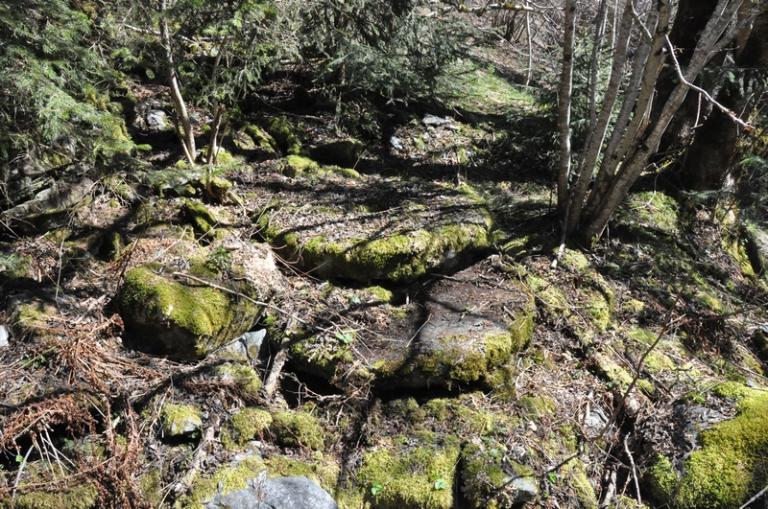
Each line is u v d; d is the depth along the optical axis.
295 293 4.14
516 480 3.20
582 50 5.83
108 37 4.95
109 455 3.13
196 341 3.65
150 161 5.14
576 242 4.99
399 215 4.66
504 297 4.21
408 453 3.35
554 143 5.87
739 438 3.40
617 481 3.51
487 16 11.75
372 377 3.60
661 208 5.72
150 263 3.95
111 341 3.68
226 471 3.14
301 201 4.84
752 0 4.68
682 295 4.82
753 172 5.47
